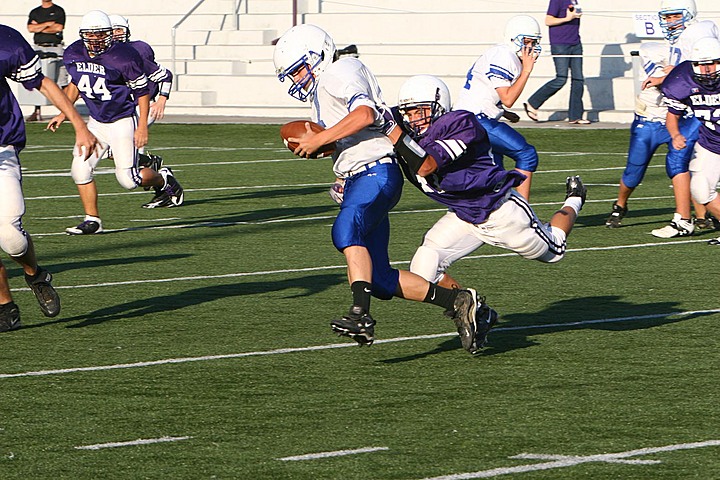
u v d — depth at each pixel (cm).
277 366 1927
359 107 1783
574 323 2223
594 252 2986
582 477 1393
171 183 3834
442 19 7581
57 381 1839
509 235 1936
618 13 7300
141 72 3388
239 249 3077
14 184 2081
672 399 1716
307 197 4091
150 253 3030
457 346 2056
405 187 4312
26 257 2141
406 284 1902
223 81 7525
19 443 1537
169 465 1447
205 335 2148
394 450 1498
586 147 5609
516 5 7550
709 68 2855
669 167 3203
